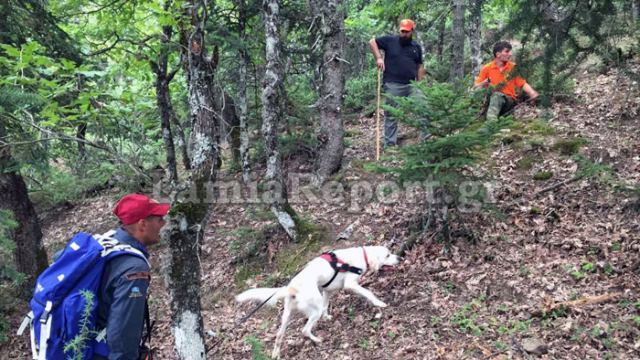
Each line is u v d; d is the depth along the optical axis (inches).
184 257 175.6
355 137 442.3
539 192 276.8
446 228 257.8
